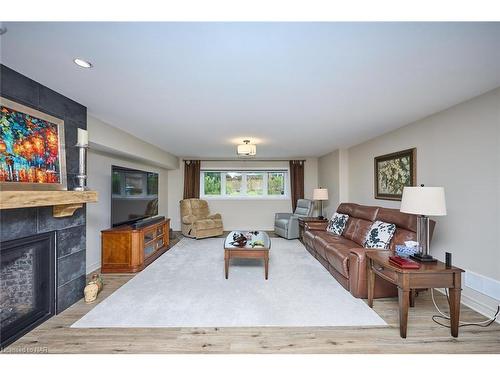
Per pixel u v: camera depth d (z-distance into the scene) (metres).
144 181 4.32
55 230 2.16
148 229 3.67
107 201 3.74
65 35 1.31
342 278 2.82
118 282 2.95
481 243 2.23
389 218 3.12
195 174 6.51
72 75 1.81
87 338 1.82
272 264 3.66
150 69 1.71
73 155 2.36
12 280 1.88
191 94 2.18
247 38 1.35
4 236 1.72
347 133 3.77
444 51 1.48
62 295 2.24
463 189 2.41
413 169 3.14
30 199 1.68
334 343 1.78
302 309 2.26
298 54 1.51
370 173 4.30
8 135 1.68
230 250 3.07
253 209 6.74
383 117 2.92
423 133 2.98
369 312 2.21
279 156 6.37
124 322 2.04
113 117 2.88
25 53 1.50
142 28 1.25
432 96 2.24
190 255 4.18
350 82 1.93
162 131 3.57
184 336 1.85
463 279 2.40
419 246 2.12
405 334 1.83
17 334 1.80
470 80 1.90
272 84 1.96
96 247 3.50
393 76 1.82
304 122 3.12
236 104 2.44
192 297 2.51
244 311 2.22
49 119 2.03
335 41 1.37
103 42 1.38
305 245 4.76
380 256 2.23
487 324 2.01
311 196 6.73
